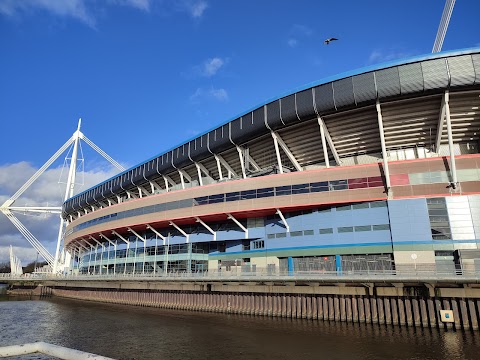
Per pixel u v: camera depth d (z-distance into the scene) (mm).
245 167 47781
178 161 53250
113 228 57188
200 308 38531
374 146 41312
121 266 59812
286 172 44594
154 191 63656
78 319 37156
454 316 24422
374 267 34812
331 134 40844
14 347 3943
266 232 42781
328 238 37656
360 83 35844
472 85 32781
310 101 38156
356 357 19000
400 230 34125
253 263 42688
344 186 37594
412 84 33938
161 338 25484
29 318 39094
